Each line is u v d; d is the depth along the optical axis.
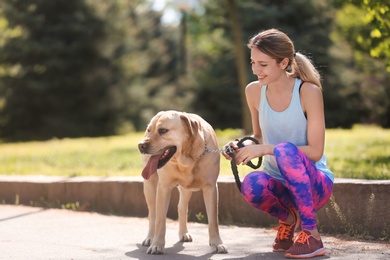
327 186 4.43
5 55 26.73
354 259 4.24
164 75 37.78
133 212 6.97
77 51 27.50
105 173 8.55
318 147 4.38
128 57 29.00
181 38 40.00
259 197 4.38
